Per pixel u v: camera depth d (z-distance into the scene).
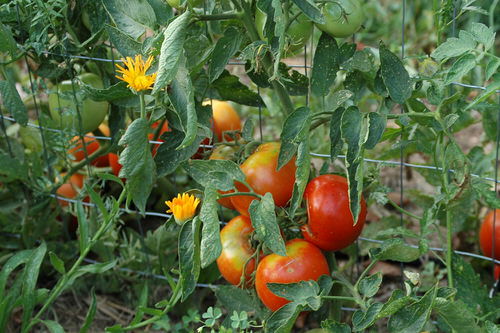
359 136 1.15
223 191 1.26
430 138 1.45
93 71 1.44
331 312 1.31
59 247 1.51
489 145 1.79
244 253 1.27
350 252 1.48
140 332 1.43
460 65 1.13
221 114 1.48
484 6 2.02
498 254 1.43
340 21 1.23
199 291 1.46
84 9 1.35
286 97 1.30
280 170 1.24
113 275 1.48
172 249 1.48
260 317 1.31
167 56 1.13
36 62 1.36
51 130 1.41
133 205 1.61
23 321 1.31
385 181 1.75
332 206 1.22
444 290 1.15
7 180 1.46
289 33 1.24
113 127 1.39
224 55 1.23
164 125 1.44
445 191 1.21
